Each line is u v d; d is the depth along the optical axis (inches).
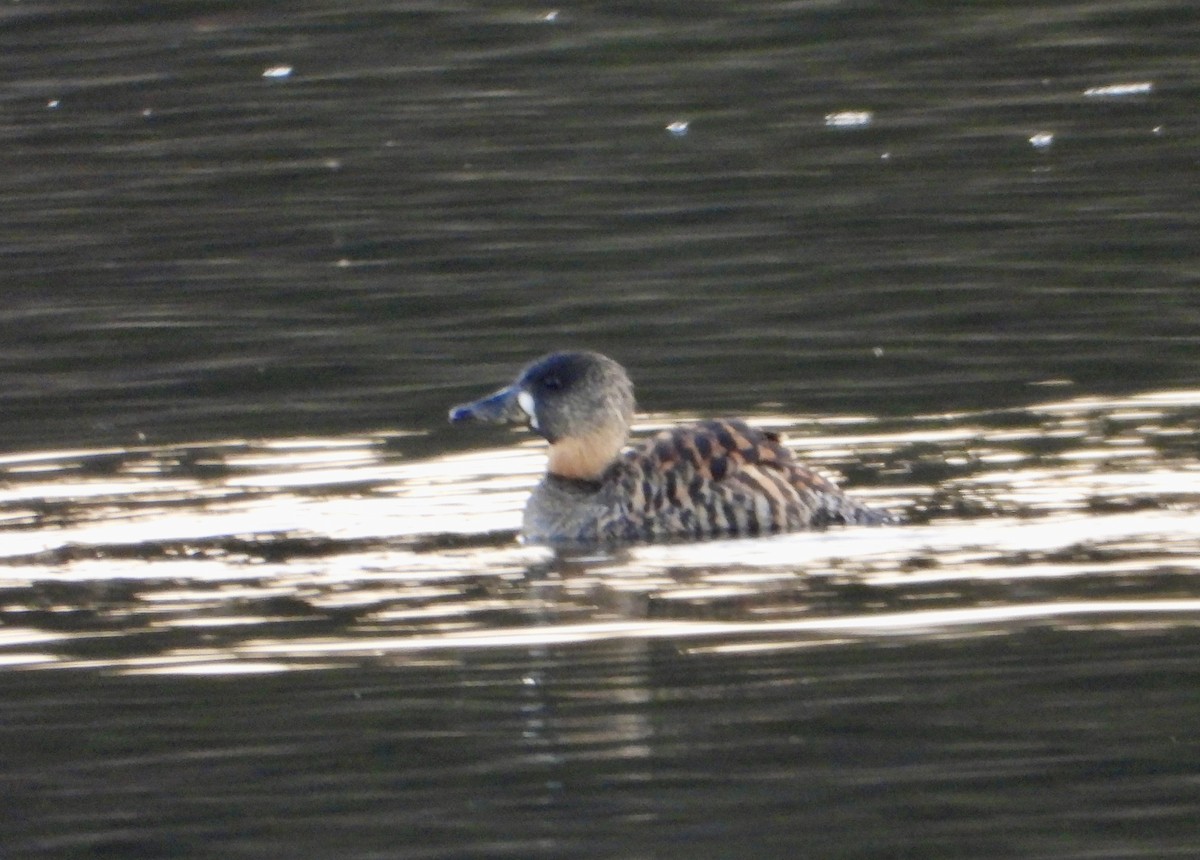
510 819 393.7
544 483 596.7
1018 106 1050.1
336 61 1152.2
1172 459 609.3
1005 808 391.5
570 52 1152.2
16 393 724.0
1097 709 431.5
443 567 548.4
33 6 1227.2
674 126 1043.3
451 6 1219.2
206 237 912.9
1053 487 587.8
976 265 833.5
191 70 1144.2
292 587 530.9
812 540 554.6
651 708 441.4
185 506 603.5
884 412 674.2
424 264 866.8
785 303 799.7
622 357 748.0
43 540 572.4
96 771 419.5
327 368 745.0
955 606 494.6
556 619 499.2
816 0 1212.5
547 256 869.8
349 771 416.2
